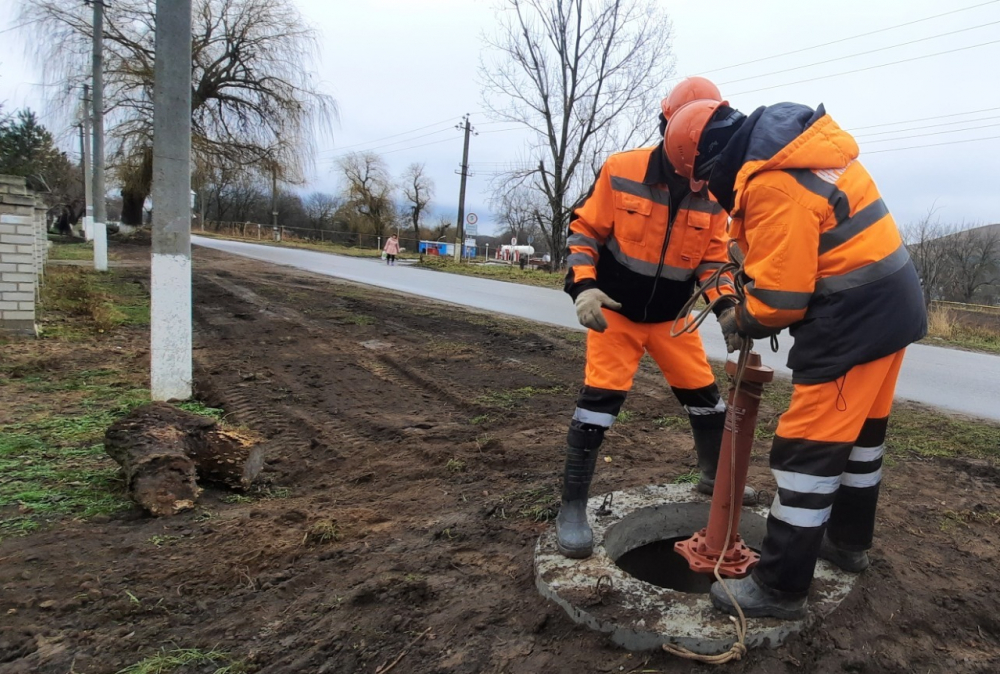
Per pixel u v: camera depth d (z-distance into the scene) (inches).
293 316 390.0
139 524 125.2
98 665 84.7
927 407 238.2
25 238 286.4
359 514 131.6
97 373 233.5
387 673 83.3
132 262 747.4
